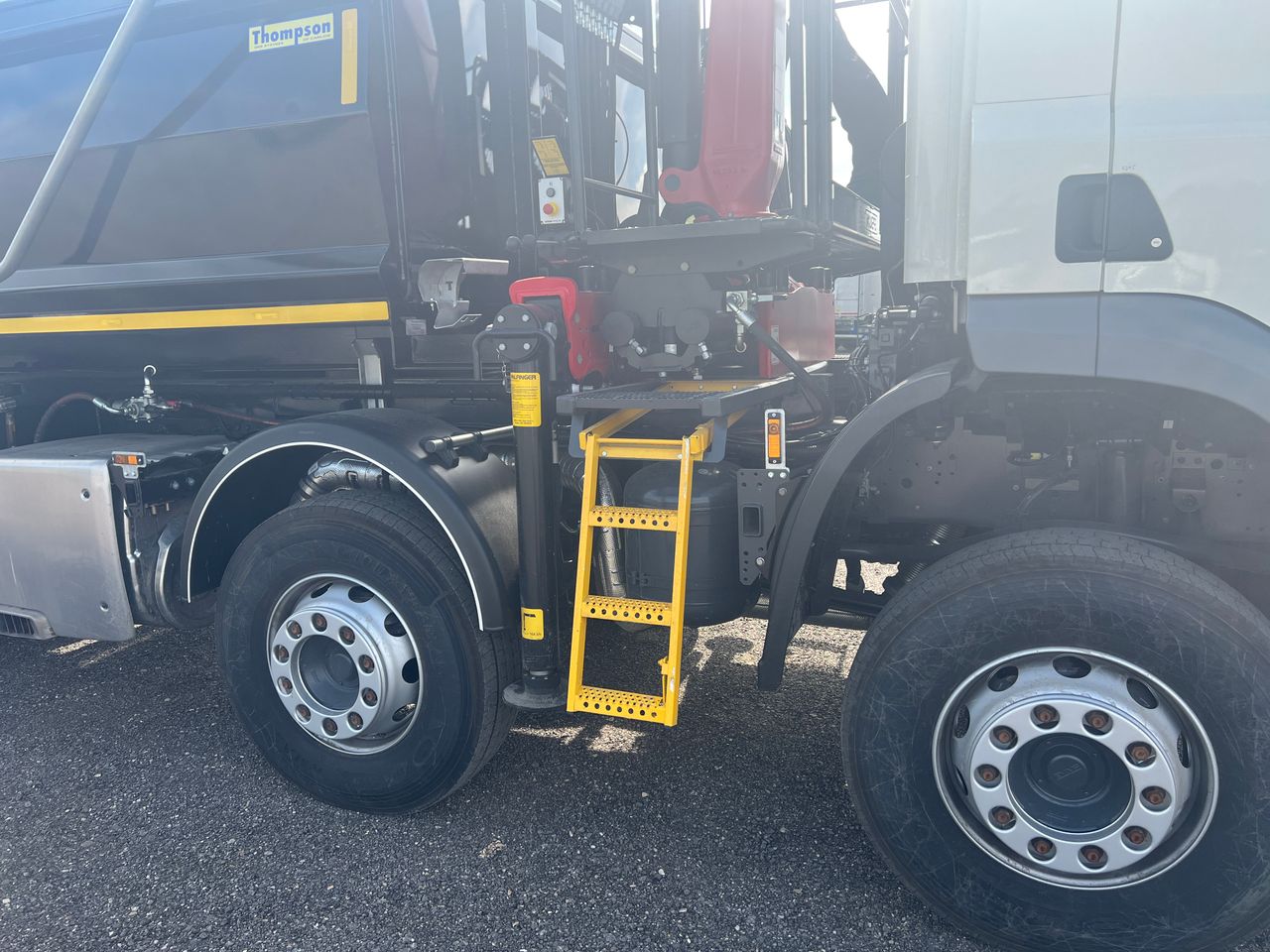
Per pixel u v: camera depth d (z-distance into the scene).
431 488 2.75
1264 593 2.43
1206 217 2.04
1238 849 2.08
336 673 3.00
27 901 2.61
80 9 3.15
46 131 3.26
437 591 2.77
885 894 2.56
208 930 2.47
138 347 3.55
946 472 2.65
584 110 3.22
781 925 2.44
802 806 2.99
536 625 2.74
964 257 2.26
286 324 3.07
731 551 2.71
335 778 2.97
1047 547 2.21
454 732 2.82
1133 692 2.15
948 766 2.36
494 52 3.09
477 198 3.16
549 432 2.69
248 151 2.98
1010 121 2.15
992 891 2.29
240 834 2.92
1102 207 2.10
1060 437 2.53
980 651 2.22
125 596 3.32
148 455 3.32
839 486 2.58
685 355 2.72
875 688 2.34
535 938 2.41
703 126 2.67
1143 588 2.09
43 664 4.34
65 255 3.35
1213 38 2.02
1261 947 2.31
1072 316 2.14
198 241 3.12
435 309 3.05
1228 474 2.34
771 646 2.55
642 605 2.58
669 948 2.36
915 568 2.96
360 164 2.84
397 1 2.78
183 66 3.03
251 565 2.98
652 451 2.53
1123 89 2.08
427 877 2.68
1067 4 2.10
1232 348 2.04
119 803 3.12
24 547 3.43
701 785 3.13
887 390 2.65
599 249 2.67
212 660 4.36
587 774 3.22
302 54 2.87
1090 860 2.19
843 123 3.85
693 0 2.68
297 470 3.27
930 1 2.22
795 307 3.28
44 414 4.09
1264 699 2.02
